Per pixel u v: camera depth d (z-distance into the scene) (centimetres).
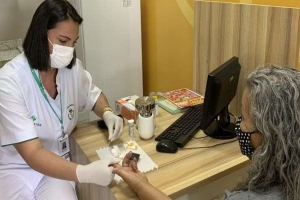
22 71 146
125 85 289
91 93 182
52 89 158
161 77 282
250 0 187
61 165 131
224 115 166
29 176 158
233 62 168
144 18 286
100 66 274
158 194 114
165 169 136
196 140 160
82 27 258
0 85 140
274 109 86
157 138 160
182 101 198
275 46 159
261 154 90
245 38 173
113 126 164
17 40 271
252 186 93
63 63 146
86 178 127
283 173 87
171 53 264
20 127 138
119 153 147
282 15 153
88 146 156
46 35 141
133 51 283
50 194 152
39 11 141
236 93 184
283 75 89
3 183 156
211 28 192
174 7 250
